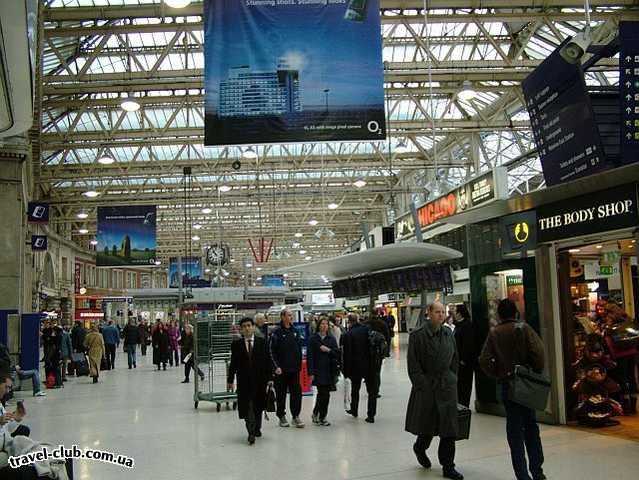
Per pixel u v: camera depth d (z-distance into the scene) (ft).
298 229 163.43
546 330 26.25
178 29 49.32
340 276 42.37
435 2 46.91
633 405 28.17
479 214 29.14
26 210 64.23
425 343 18.90
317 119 29.73
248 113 29.58
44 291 108.47
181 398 40.81
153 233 82.07
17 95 22.08
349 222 147.43
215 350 37.35
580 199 24.70
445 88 65.87
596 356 25.08
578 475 18.06
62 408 37.42
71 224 140.36
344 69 30.09
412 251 29.48
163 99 66.28
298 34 30.14
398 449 22.79
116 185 106.22
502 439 23.57
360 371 29.48
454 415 18.31
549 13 48.85
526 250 27.25
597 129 25.13
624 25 23.32
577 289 35.29
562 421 25.63
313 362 28.73
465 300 55.26
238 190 116.78
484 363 17.67
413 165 91.56
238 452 23.21
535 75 28.19
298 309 66.03
